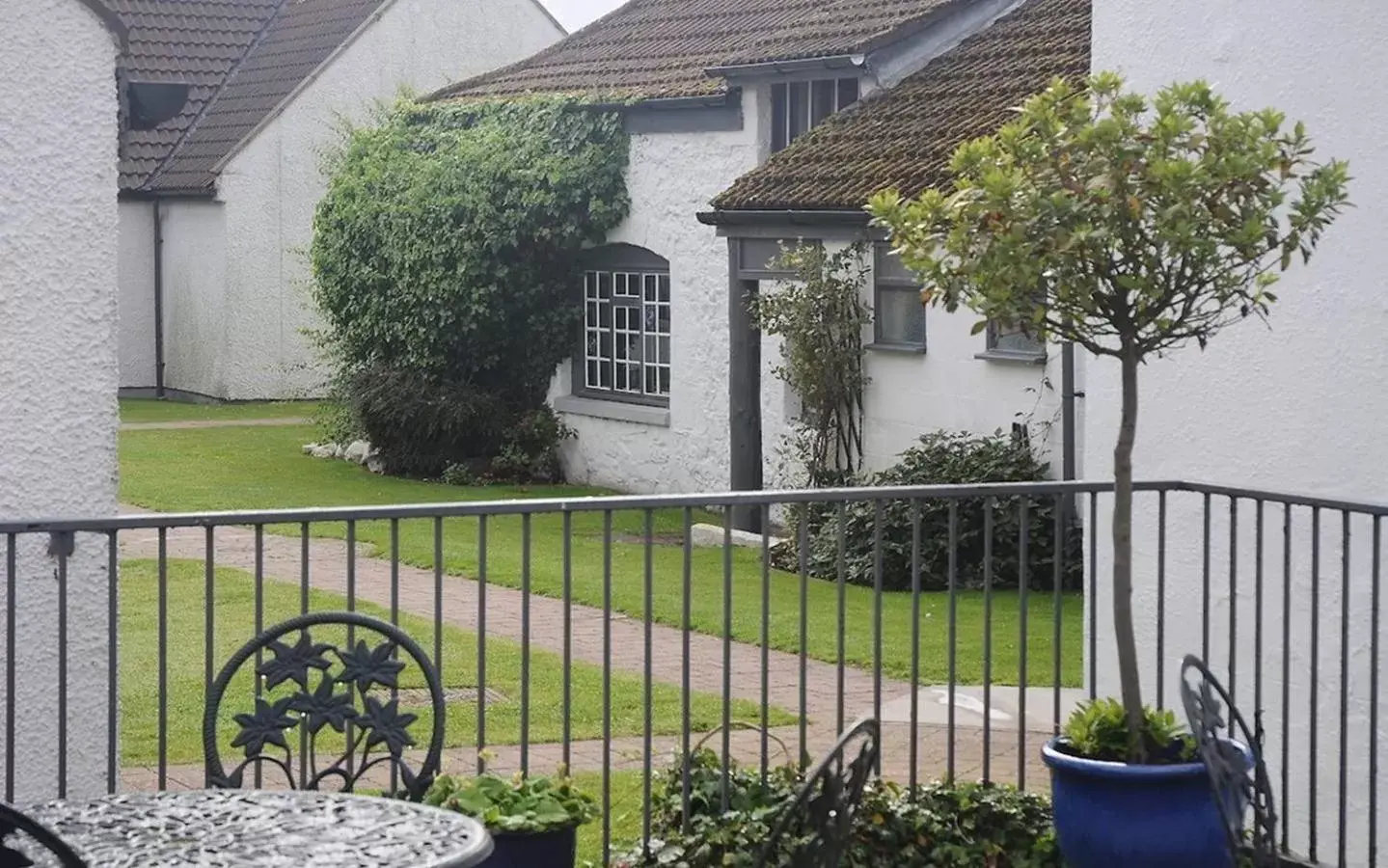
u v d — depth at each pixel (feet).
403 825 11.86
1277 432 19.85
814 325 51.29
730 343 56.08
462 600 40.16
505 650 33.83
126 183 95.45
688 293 59.93
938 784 18.79
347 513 15.28
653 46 67.97
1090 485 18.04
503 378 67.21
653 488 61.77
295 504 56.44
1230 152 15.08
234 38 101.14
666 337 62.28
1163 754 15.90
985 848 18.11
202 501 56.65
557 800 16.05
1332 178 15.65
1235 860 14.29
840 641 17.70
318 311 74.33
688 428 60.03
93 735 18.04
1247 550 20.33
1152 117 20.52
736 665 32.96
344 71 93.45
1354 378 19.01
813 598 41.93
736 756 25.25
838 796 12.79
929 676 31.86
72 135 17.80
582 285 65.87
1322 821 19.70
